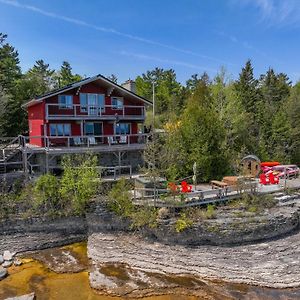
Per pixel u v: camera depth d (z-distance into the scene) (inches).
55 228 926.4
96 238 895.7
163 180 1002.1
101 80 1264.8
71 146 1216.2
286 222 901.2
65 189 932.0
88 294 666.2
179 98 2479.1
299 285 688.4
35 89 1980.8
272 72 2792.8
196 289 682.8
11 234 892.0
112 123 1376.7
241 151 1423.5
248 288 683.4
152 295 663.1
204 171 1195.3
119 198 931.3
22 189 1007.0
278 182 1181.1
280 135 1736.0
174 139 1231.5
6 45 1939.0
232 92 1712.6
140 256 807.7
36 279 725.3
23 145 1160.2
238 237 853.2
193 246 839.1
